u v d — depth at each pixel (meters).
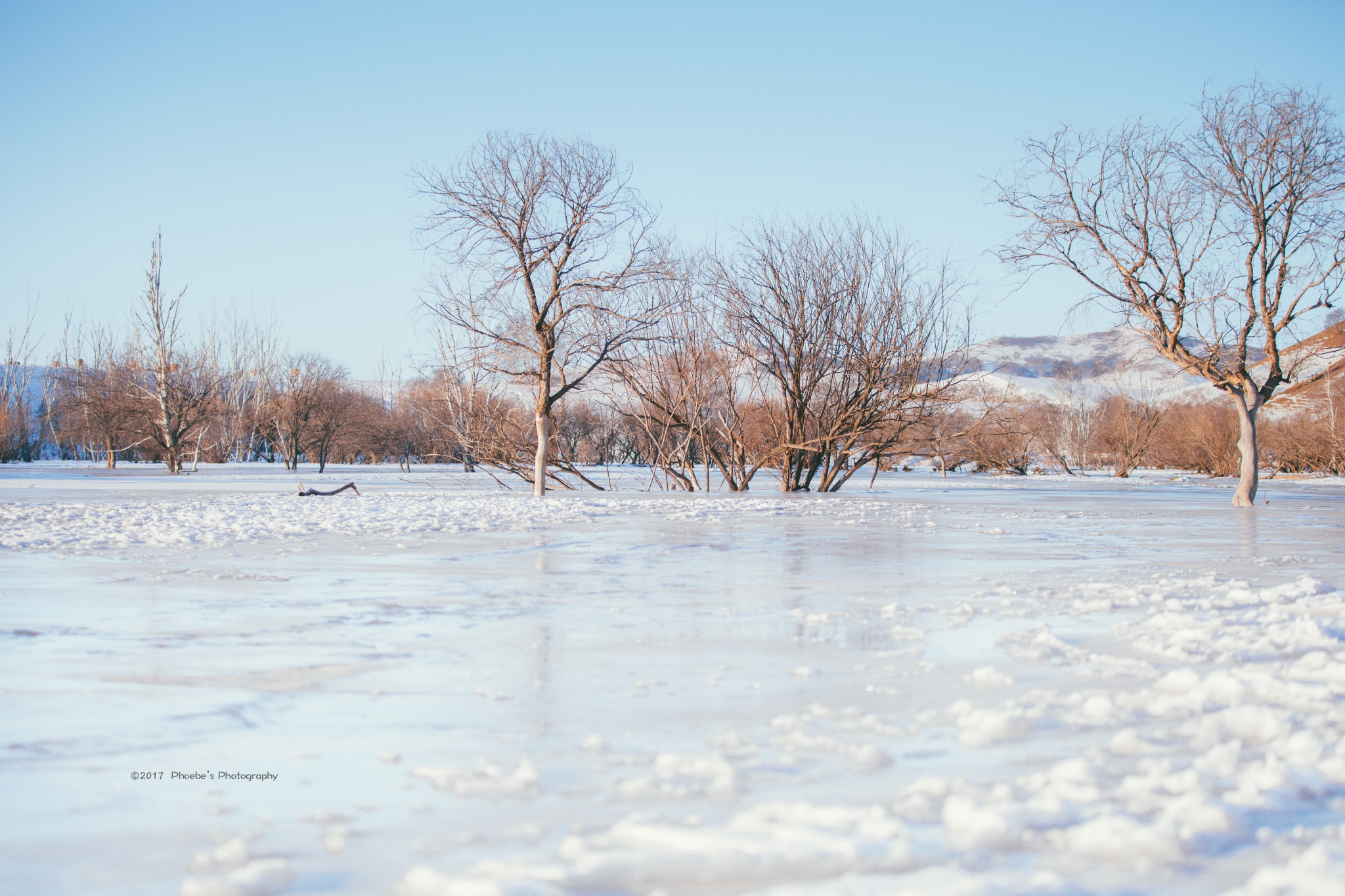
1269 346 24.55
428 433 57.88
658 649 5.72
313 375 73.19
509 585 8.59
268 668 5.15
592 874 2.52
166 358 54.66
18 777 3.34
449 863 2.62
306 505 20.05
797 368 29.97
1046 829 2.85
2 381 79.50
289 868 2.52
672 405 30.70
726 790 3.18
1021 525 16.81
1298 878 2.41
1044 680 4.92
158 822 2.94
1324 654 5.17
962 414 33.31
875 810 2.91
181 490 27.73
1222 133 24.41
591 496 26.11
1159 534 15.22
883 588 8.50
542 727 4.02
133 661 5.30
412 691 4.66
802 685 4.81
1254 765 3.39
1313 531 15.94
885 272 29.83
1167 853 2.63
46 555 10.59
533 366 26.50
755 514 18.91
